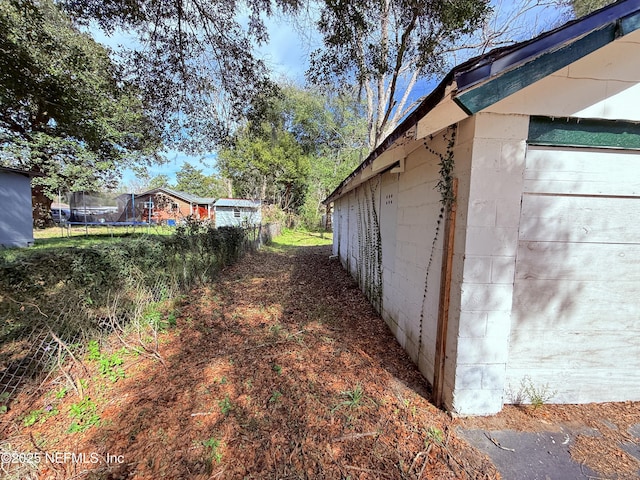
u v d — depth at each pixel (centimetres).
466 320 204
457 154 209
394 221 375
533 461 171
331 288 620
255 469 167
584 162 203
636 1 159
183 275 529
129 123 1316
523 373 220
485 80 156
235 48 471
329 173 2333
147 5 388
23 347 245
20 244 1023
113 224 1859
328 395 236
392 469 165
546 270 211
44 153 1414
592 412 215
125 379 261
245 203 2156
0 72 471
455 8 376
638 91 196
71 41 620
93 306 323
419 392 243
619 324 219
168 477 162
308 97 2100
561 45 159
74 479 159
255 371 274
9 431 197
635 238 211
